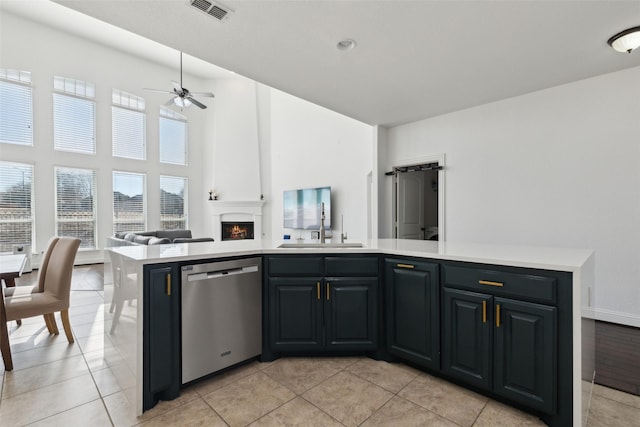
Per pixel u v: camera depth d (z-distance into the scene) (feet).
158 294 5.65
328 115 21.66
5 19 19.24
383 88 11.39
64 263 8.41
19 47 19.69
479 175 13.11
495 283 5.52
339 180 20.95
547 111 11.39
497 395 5.68
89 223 22.49
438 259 6.32
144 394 5.44
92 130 22.53
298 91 11.69
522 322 5.21
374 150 16.05
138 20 7.37
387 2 6.78
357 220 19.84
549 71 10.05
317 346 7.33
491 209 12.75
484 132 12.98
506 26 7.64
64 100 21.40
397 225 16.22
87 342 8.59
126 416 5.31
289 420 5.17
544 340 4.97
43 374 6.76
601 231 10.30
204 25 7.59
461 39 8.25
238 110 27.43
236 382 6.41
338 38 8.20
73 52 21.68
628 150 9.86
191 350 6.11
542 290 5.01
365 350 7.39
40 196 20.39
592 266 6.30
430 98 12.34
